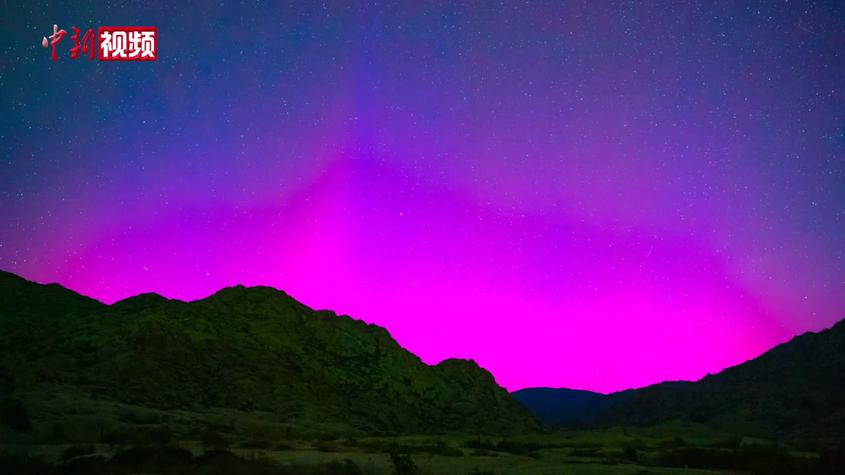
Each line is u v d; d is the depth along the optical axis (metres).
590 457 23.98
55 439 27.45
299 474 16.64
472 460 21.48
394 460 18.91
